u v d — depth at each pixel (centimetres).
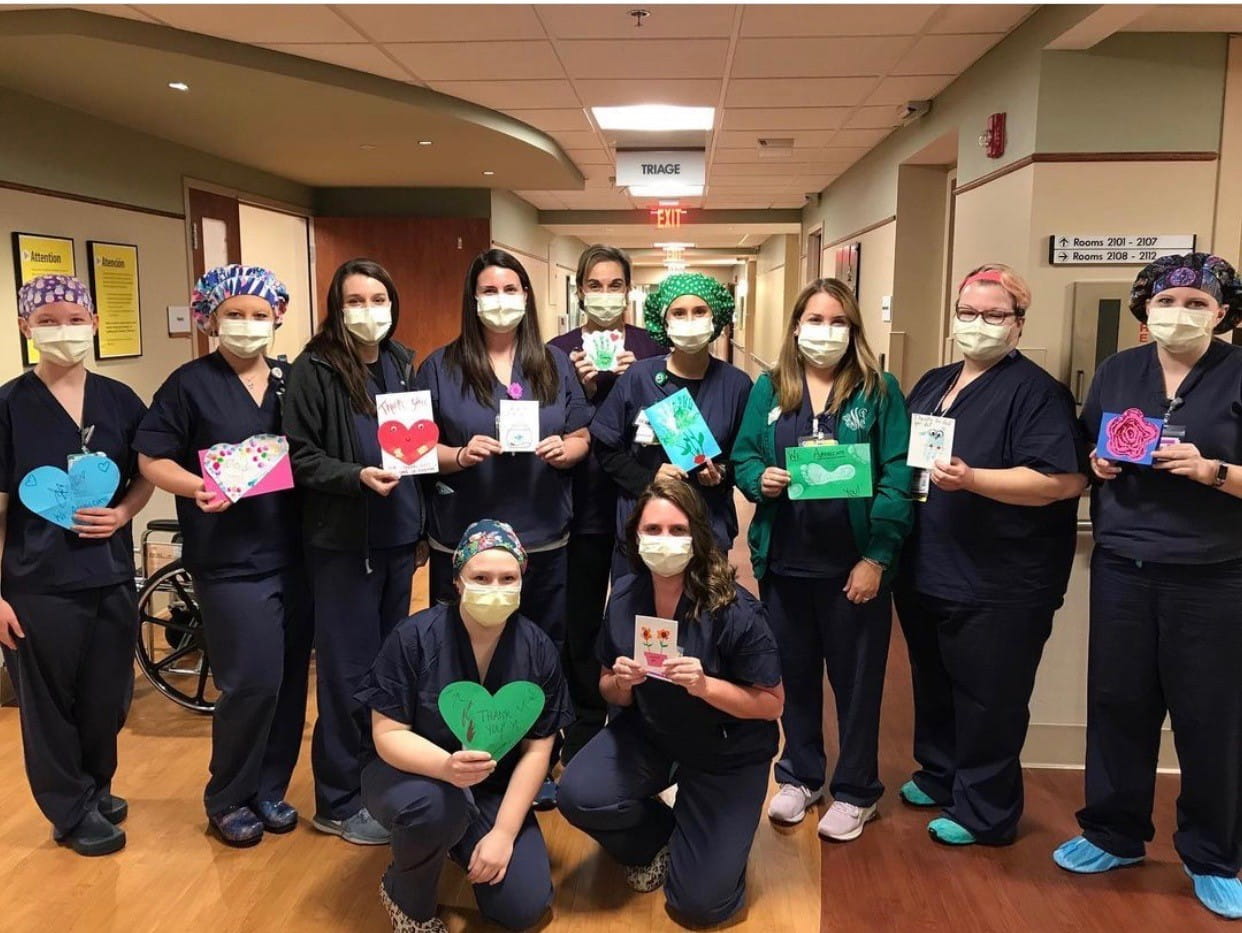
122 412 239
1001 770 238
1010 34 374
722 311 248
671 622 197
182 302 549
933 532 236
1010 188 369
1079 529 281
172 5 331
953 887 226
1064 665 289
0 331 393
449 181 736
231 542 231
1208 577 207
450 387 241
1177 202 342
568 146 654
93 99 426
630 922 213
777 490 234
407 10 350
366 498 229
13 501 228
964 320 226
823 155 686
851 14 357
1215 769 214
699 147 648
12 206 401
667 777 221
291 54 402
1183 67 335
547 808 262
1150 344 220
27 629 227
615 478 252
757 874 232
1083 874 231
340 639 237
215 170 596
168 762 292
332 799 246
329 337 233
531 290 249
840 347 232
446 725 199
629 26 375
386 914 214
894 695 353
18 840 245
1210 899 216
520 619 212
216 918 212
